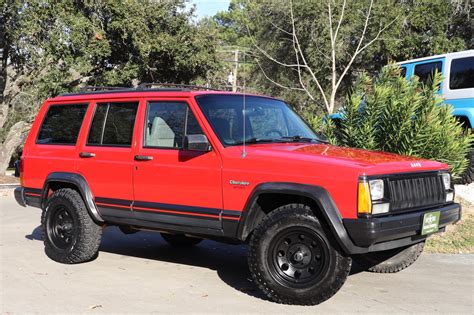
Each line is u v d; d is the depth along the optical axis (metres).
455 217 5.41
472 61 10.27
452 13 20.94
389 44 20.22
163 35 18.97
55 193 6.60
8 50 19.88
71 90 19.20
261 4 23.02
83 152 6.36
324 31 20.22
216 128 5.39
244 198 5.07
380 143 8.21
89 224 6.34
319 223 4.70
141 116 5.95
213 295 5.24
